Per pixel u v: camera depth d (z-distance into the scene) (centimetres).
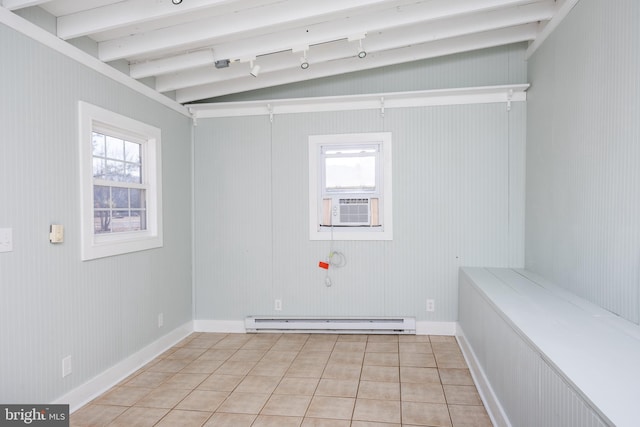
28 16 227
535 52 354
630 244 204
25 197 222
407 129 397
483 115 386
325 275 412
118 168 318
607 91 227
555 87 304
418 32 325
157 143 360
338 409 256
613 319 204
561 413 141
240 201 423
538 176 343
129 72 323
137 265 329
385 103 399
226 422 242
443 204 393
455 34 320
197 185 428
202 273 429
